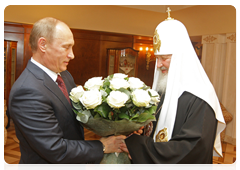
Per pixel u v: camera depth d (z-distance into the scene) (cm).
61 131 148
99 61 816
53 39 147
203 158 161
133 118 140
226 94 617
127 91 143
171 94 182
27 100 137
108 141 161
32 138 136
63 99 156
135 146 158
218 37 640
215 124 174
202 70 191
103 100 139
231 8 588
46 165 154
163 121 185
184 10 730
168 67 196
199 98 171
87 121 142
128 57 807
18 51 705
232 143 594
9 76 680
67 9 733
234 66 596
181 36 188
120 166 167
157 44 196
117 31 814
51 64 154
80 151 146
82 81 805
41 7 702
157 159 158
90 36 791
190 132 160
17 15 688
